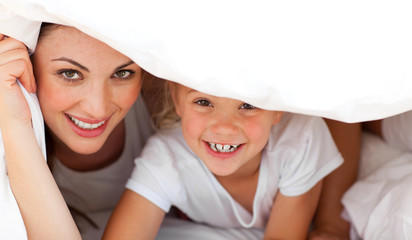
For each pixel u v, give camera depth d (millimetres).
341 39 612
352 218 1009
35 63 780
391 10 618
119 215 953
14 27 696
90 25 618
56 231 790
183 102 839
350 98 625
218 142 839
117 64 767
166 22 609
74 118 845
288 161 979
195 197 1025
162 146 981
